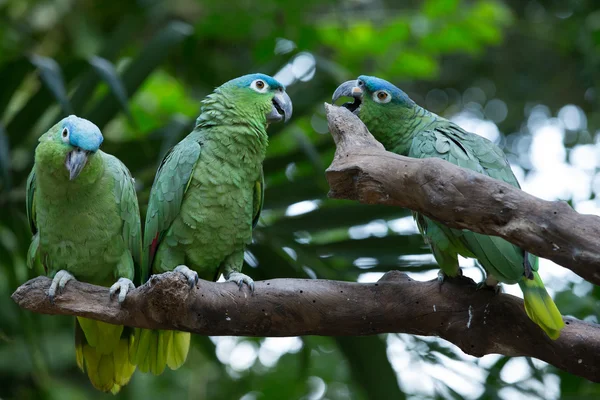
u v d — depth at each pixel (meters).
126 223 6.50
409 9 15.30
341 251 8.09
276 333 5.83
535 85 16.47
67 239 6.37
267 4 12.47
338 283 5.77
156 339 6.59
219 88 7.04
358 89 6.76
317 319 5.74
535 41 16.47
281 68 8.70
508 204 4.63
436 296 5.68
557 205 4.54
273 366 12.81
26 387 12.48
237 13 12.52
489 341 5.66
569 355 5.48
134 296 5.56
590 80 15.48
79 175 6.11
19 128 8.05
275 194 8.19
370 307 5.70
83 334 6.71
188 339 6.66
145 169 8.29
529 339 5.56
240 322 5.73
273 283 5.76
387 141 6.75
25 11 13.31
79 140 5.95
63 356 12.10
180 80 13.38
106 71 7.69
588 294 9.00
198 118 6.96
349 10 14.64
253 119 6.85
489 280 5.65
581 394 9.28
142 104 11.98
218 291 5.68
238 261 6.80
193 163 6.57
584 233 4.42
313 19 13.43
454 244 5.77
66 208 6.29
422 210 5.00
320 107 11.19
